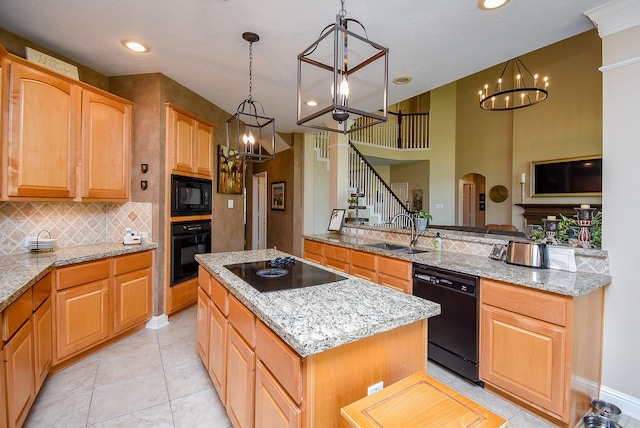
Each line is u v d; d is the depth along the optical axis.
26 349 1.77
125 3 2.02
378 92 3.54
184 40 2.48
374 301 1.43
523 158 7.11
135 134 3.15
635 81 1.89
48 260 2.28
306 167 5.91
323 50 2.62
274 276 1.86
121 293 2.80
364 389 1.18
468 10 2.02
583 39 6.13
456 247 2.93
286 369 1.12
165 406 1.99
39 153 2.31
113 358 2.57
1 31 2.33
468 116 8.58
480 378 2.15
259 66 2.94
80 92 2.61
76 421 1.84
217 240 4.15
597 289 1.96
